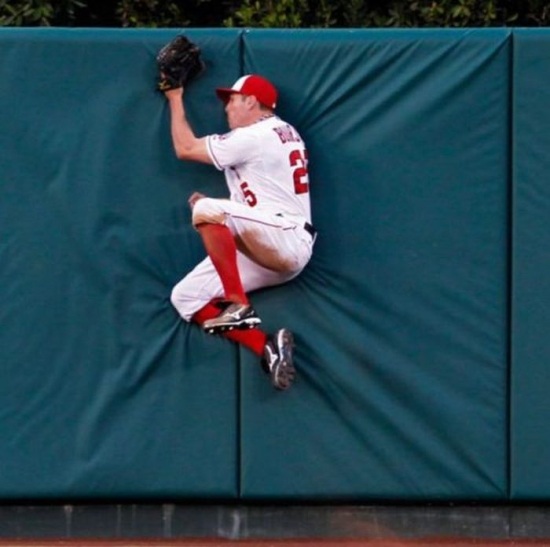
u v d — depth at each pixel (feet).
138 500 94.94
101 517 95.91
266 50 93.56
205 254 93.66
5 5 119.24
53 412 94.12
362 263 93.76
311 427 94.17
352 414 94.07
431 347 93.91
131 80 93.45
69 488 93.91
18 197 93.45
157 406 94.17
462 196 93.66
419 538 95.76
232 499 94.84
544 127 93.20
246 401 94.07
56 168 93.45
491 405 94.07
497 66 93.25
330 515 95.91
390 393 94.07
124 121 93.45
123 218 93.71
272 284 93.40
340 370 93.76
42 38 93.15
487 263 93.71
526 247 93.56
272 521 95.96
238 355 93.97
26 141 93.35
